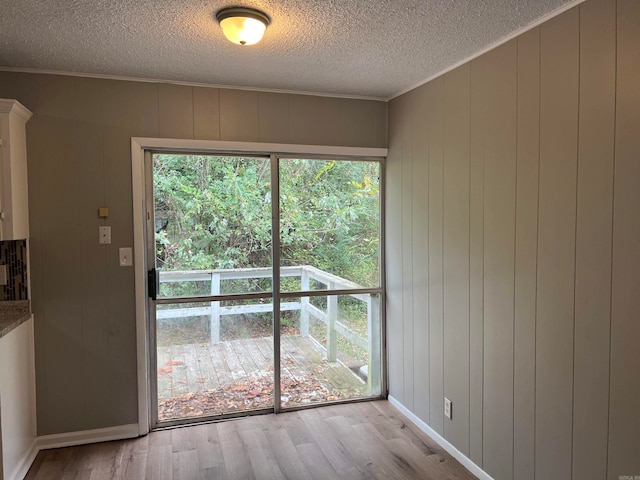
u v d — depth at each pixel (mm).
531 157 2189
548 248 2102
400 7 1992
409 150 3277
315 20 2131
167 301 3223
